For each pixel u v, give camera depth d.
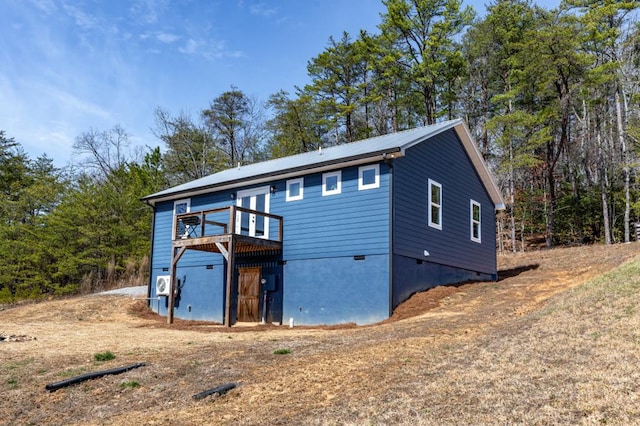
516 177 34.03
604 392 4.82
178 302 18.83
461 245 17.56
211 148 43.19
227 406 6.13
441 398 5.36
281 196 16.42
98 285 28.81
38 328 14.05
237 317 16.77
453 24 32.97
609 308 7.91
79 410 6.43
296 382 6.73
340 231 14.77
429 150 16.17
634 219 30.52
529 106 33.09
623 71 29.64
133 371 7.68
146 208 32.34
